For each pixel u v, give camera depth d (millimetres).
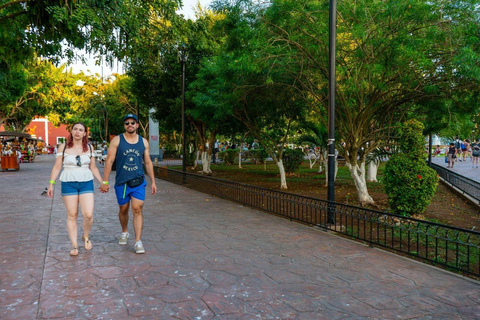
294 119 13258
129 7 7840
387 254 5008
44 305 3201
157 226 6484
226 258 4652
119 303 3268
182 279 3887
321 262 4574
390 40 7152
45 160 32938
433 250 5664
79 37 7426
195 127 19031
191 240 5531
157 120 21766
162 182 15016
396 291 3668
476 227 7320
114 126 46188
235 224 6746
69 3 6574
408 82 8008
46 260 4441
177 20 9242
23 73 21172
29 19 6988
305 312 3160
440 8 6906
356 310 3217
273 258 4695
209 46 12250
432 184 7531
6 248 4945
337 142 11367
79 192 4699
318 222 7219
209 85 12523
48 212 7641
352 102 9680
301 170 21969
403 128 7906
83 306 3193
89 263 4355
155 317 3014
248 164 29672
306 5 7496
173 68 16688
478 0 6434
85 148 4672
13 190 11406
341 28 7703
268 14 7488
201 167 24938
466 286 3840
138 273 4043
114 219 7020
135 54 8875
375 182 15070
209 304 3279
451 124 8672
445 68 7547
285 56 8180
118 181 4723
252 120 13641
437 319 3068
